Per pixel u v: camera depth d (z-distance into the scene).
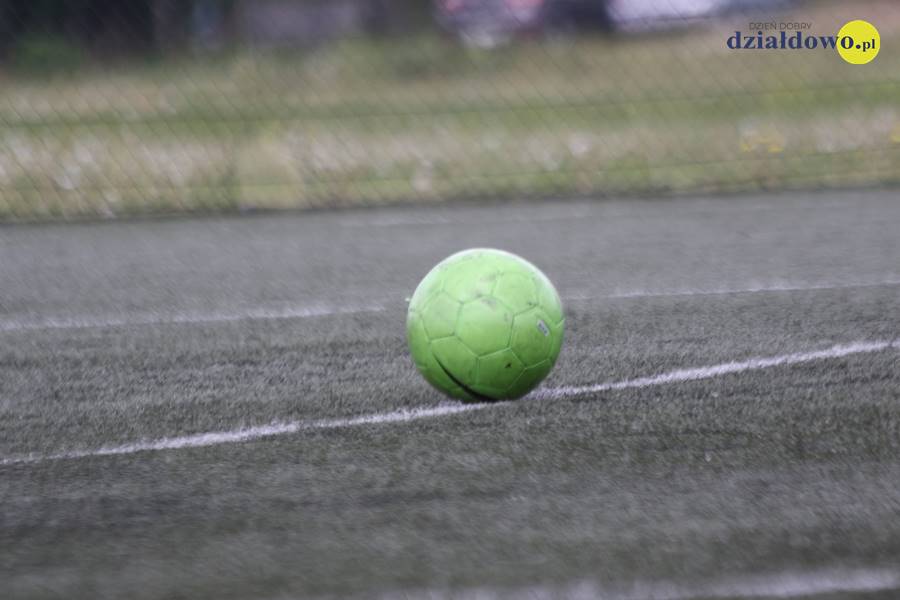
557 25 50.19
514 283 11.43
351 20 53.28
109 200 32.66
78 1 46.91
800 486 9.37
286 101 44.25
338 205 32.03
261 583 7.71
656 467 9.84
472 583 7.62
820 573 7.71
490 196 33.19
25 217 30.55
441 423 11.13
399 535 8.43
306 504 9.11
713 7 47.25
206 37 48.84
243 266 22.34
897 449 10.27
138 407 12.14
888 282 18.91
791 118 42.22
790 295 17.92
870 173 34.88
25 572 7.96
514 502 9.05
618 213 29.31
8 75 45.81
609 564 7.89
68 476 9.94
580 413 11.38
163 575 7.87
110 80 45.75
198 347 15.02
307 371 13.54
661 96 45.28
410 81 47.97
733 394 12.05
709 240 24.38
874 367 13.10
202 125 40.91
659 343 14.62
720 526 8.53
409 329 11.70
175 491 9.49
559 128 42.31
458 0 51.72
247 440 10.84
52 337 15.92
